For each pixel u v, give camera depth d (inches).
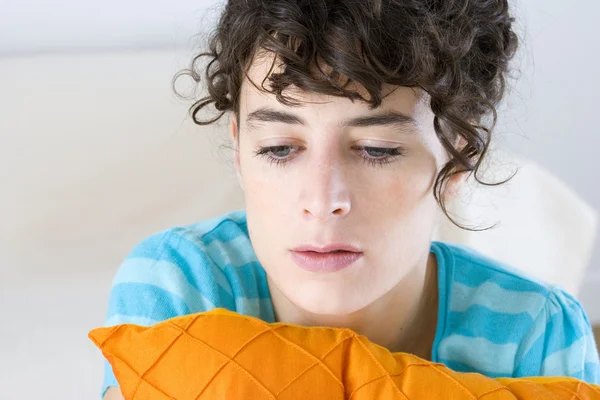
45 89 46.2
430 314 31.0
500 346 29.9
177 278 29.4
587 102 62.0
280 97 23.2
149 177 47.3
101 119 46.7
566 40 60.0
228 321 24.5
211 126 46.9
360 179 23.9
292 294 25.0
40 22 49.4
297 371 23.5
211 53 31.5
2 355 41.1
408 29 23.4
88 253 46.7
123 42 51.1
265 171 24.6
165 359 23.8
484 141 27.1
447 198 29.1
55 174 46.3
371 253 24.5
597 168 64.1
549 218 47.1
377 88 22.7
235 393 22.9
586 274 68.0
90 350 41.9
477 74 26.5
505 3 27.6
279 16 23.2
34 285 45.3
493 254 45.6
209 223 33.1
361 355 24.5
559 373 30.2
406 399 23.5
